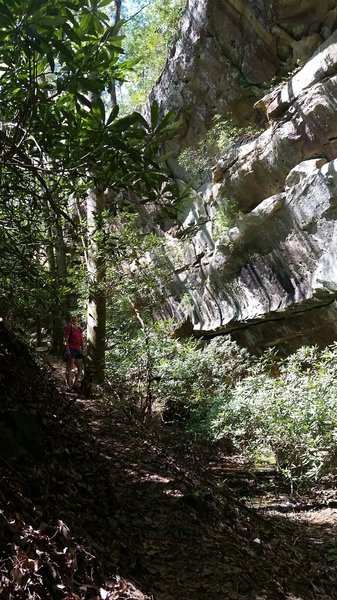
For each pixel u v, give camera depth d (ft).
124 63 13.76
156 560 12.35
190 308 48.62
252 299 40.91
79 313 42.34
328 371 26.02
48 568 9.23
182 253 48.24
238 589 12.08
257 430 25.26
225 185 42.42
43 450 14.08
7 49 12.41
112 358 39.01
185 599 11.03
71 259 29.32
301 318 37.96
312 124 36.17
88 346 35.68
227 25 44.11
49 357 40.50
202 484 19.17
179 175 51.47
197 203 46.98
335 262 33.22
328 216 33.88
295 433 23.43
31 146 14.48
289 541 17.52
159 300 45.68
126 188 14.67
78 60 12.92
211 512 16.05
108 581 10.18
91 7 12.64
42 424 15.58
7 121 14.65
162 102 52.24
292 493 23.29
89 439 19.01
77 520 11.68
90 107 13.42
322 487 23.89
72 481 13.97
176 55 49.62
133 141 14.01
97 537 11.80
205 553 13.28
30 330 31.42
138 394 34.47
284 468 24.98
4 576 8.55
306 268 36.11
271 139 39.01
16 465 12.29
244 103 45.37
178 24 54.44
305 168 36.06
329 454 22.80
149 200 15.03
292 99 38.17
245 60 44.19
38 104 13.39
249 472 26.00
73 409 22.88
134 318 42.75
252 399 26.68
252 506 21.36
